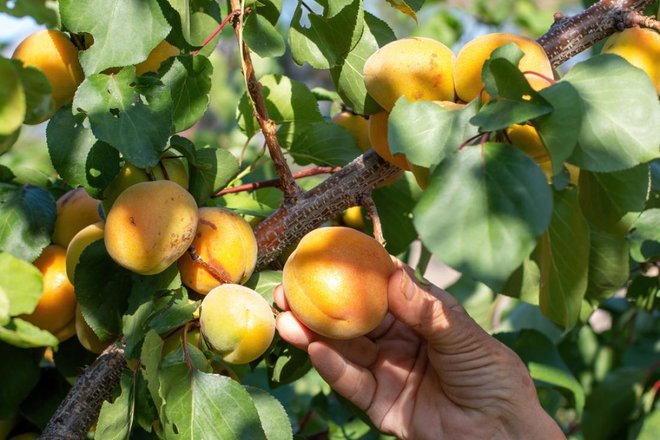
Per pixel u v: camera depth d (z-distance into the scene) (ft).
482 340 1.59
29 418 1.71
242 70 1.55
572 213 1.38
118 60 1.45
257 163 2.17
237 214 1.57
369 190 1.64
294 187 1.63
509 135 1.36
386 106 1.56
